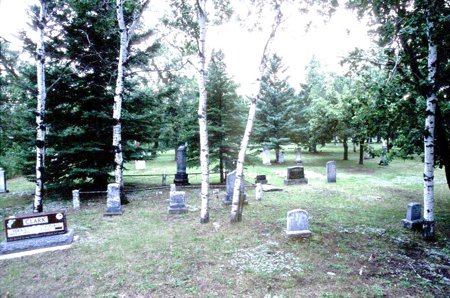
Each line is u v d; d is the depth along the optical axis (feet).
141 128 52.19
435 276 21.48
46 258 24.80
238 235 29.68
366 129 33.30
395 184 58.08
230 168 58.44
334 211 38.99
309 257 24.57
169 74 53.06
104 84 49.19
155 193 51.72
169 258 24.44
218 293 19.11
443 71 26.58
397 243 27.84
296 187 55.98
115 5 45.44
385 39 28.60
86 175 47.50
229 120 57.77
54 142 46.70
